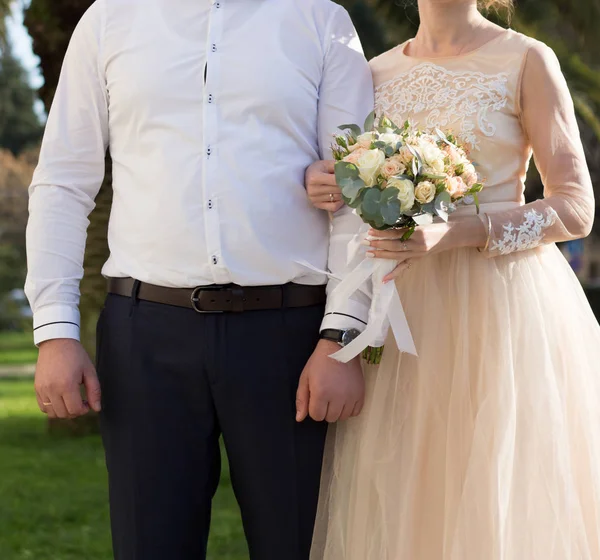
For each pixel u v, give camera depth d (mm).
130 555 2324
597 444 2412
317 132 2426
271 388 2303
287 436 2324
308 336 2348
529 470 2316
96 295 6336
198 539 2373
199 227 2279
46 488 5660
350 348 2254
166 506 2309
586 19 7629
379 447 2418
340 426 2480
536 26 7605
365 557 2402
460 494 2324
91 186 2424
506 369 2344
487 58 2512
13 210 26234
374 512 2416
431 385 2406
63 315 2348
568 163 2436
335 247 2371
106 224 6258
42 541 4555
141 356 2309
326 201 2311
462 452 2350
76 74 2400
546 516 2297
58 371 2299
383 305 2285
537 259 2498
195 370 2289
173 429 2307
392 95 2594
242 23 2350
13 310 27156
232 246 2279
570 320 2473
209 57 2312
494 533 2246
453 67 2535
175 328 2293
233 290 2281
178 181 2289
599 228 17422
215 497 5324
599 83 8484
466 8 2564
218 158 2287
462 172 2242
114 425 2352
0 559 4266
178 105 2311
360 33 8430
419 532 2385
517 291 2424
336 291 2326
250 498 2354
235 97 2305
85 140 2400
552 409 2350
